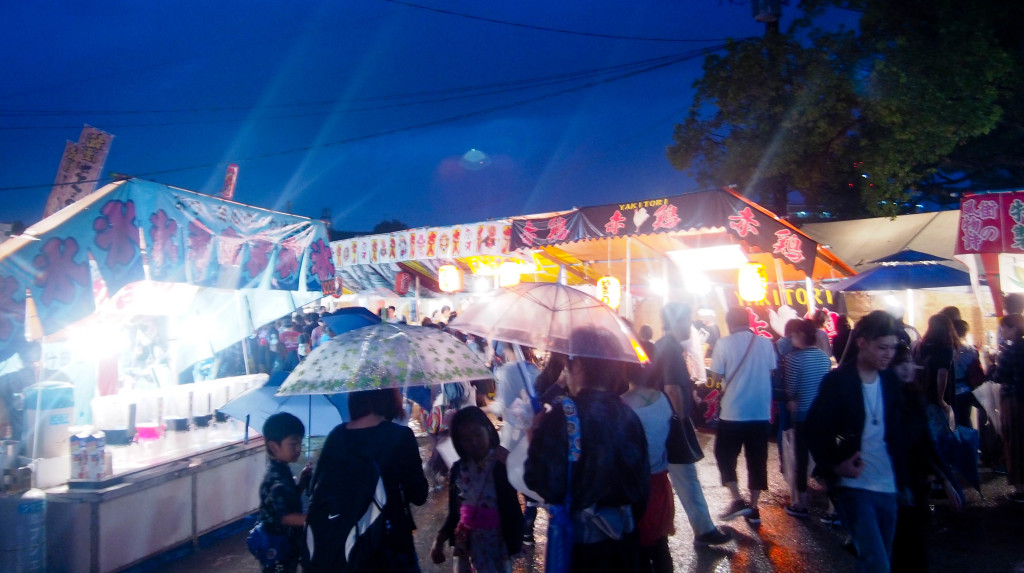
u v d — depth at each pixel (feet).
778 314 36.96
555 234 36.99
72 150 37.37
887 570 12.16
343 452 11.25
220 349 24.66
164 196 19.24
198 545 19.48
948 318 23.72
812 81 43.21
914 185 50.37
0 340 14.73
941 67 40.24
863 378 12.80
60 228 16.19
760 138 46.26
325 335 48.29
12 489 15.90
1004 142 47.06
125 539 16.96
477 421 13.19
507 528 13.14
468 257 47.39
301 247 24.95
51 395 16.75
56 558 16.25
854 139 45.06
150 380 23.31
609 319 13.26
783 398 22.29
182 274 19.74
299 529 12.62
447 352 14.34
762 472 21.76
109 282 17.38
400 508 11.52
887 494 12.53
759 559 18.99
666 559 14.42
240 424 21.94
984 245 29.78
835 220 52.01
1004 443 24.08
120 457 18.21
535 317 13.58
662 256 42.50
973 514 22.74
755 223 30.55
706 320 42.22
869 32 43.09
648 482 10.91
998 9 41.73
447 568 18.57
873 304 42.60
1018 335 23.89
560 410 10.64
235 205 22.00
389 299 62.95
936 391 22.91
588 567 10.73
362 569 10.74
